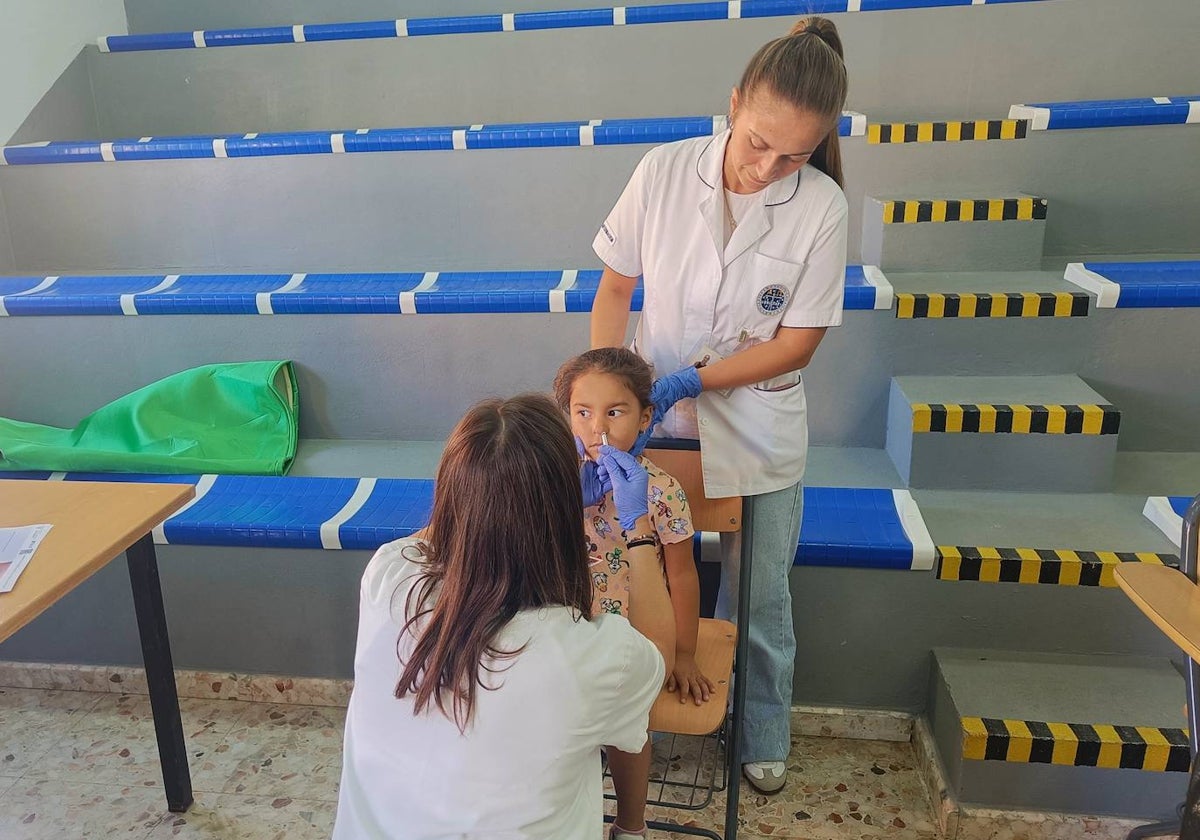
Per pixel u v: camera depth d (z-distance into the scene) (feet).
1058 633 6.09
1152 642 6.05
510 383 7.74
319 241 8.77
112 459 7.24
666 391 4.64
